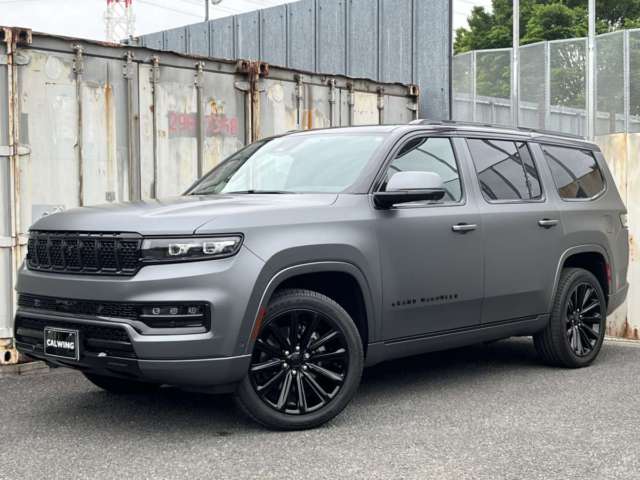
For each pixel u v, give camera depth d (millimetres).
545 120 11945
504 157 6594
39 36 7383
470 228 5910
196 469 4172
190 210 4715
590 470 4160
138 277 4441
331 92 10312
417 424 5078
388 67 13117
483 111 12711
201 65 8727
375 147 5664
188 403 5664
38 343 4938
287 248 4738
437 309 5715
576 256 7242
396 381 6449
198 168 8758
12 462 4320
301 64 14359
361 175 5445
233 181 5945
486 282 6070
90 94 7828
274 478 4031
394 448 4543
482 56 12727
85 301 4609
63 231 4828
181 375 4438
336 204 5176
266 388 4789
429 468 4180
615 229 7590
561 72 11680
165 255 4465
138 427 5012
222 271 4500
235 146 9148
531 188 6734
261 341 4738
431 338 5730
